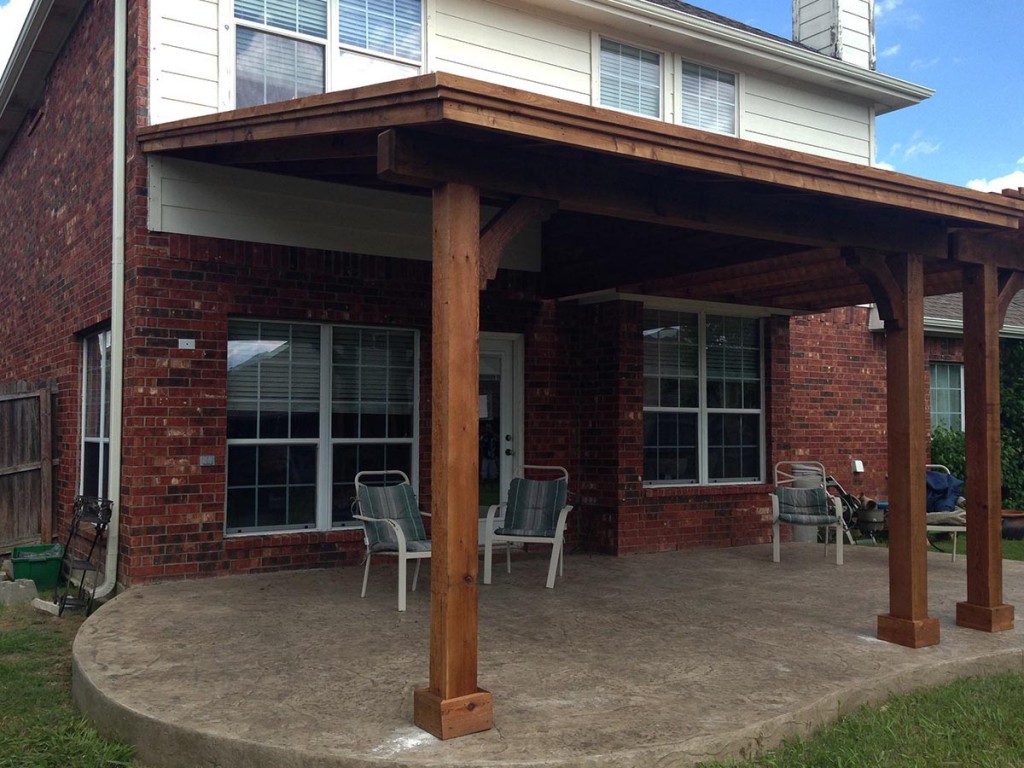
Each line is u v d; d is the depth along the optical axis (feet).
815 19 42.88
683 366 32.35
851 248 18.54
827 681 15.69
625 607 21.62
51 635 20.85
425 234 27.89
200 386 24.03
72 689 16.55
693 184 16.49
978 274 20.63
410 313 27.53
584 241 28.27
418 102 12.87
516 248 29.96
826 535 30.68
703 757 12.75
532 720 13.56
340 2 27.78
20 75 34.04
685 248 24.59
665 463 31.76
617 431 29.96
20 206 38.34
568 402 31.19
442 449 13.46
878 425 39.47
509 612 20.98
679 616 20.68
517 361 30.60
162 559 23.39
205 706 14.01
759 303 32.22
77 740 13.97
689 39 34.58
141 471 23.16
